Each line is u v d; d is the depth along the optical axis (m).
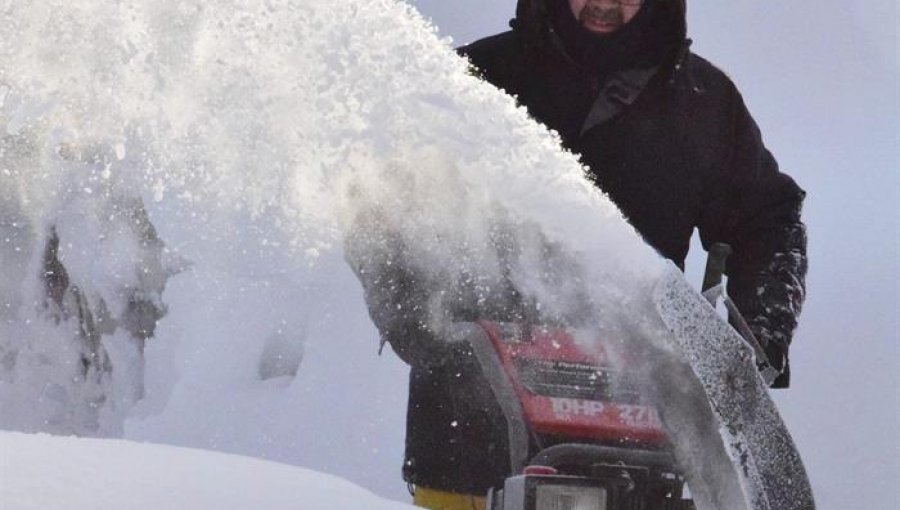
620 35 9.87
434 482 8.66
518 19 10.03
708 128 10.12
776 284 9.83
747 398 7.14
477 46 10.27
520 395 7.87
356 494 5.32
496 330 8.12
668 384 7.34
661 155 10.02
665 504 7.61
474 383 8.38
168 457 5.27
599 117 9.97
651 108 10.03
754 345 8.15
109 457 5.12
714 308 7.54
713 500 7.19
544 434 7.76
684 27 9.88
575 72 10.02
